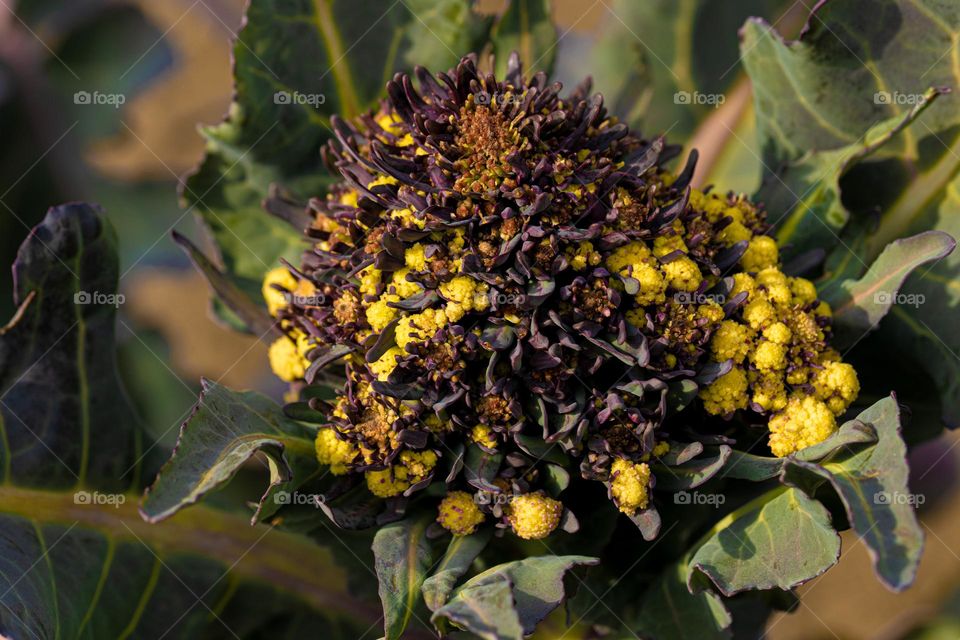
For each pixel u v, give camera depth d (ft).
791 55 1.93
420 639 1.98
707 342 1.74
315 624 1.99
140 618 1.92
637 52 2.13
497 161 1.71
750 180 2.20
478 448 1.74
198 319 3.30
